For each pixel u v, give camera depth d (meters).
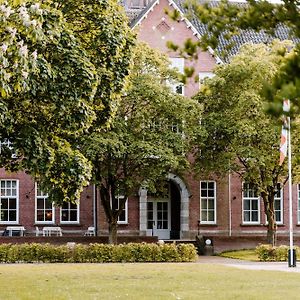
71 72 21.62
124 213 42.09
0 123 19.73
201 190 43.19
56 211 41.78
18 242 37.28
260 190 37.50
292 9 4.98
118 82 25.02
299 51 4.99
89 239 38.38
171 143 35.06
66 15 24.25
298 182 38.28
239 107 35.22
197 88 42.84
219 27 5.38
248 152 35.25
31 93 20.75
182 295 17.89
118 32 24.70
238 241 40.50
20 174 41.56
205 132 36.09
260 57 34.81
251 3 5.14
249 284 20.81
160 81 36.06
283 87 4.33
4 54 16.72
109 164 34.97
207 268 26.81
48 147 21.64
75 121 22.11
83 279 21.98
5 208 41.38
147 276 23.14
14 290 18.81
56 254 31.44
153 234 43.19
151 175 34.84
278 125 5.19
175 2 42.72
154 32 42.94
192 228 42.72
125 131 34.19
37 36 18.11
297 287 20.11
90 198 42.06
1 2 17.11
